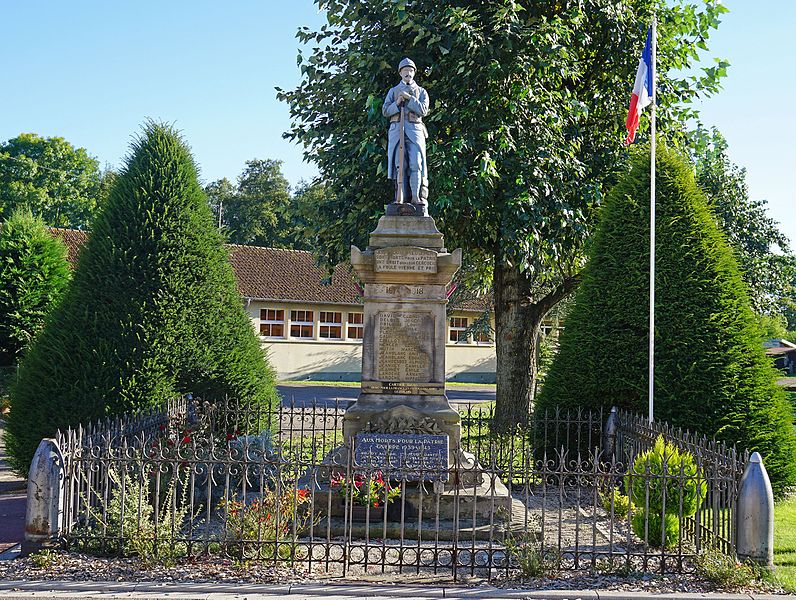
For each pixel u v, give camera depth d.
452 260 10.80
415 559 8.36
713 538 8.46
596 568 7.95
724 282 13.32
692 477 8.20
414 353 10.91
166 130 14.47
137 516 8.23
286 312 41.38
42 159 58.00
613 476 8.14
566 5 16.70
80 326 13.00
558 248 17.23
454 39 15.59
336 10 17.78
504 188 16.42
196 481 10.27
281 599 6.93
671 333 13.16
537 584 7.49
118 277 13.30
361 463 10.13
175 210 13.97
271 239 62.47
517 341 18.77
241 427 13.96
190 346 13.70
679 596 7.14
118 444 9.84
